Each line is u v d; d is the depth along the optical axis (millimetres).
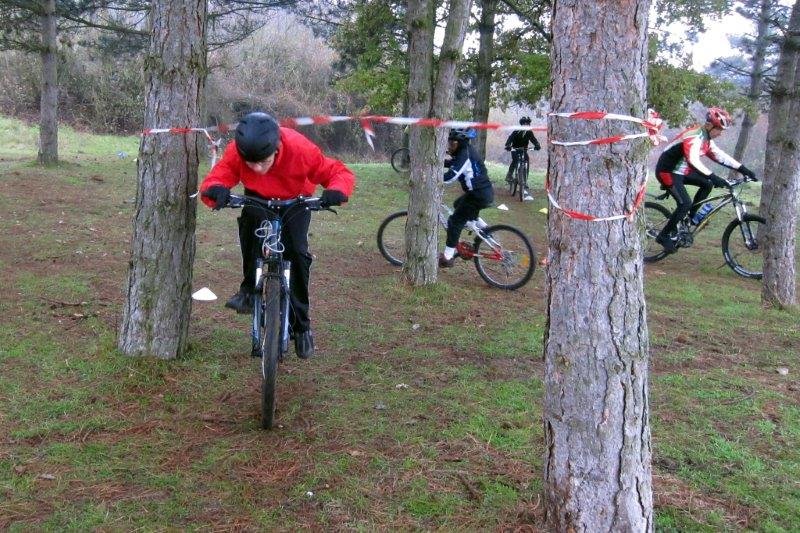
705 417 4305
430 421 4051
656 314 6969
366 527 2994
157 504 3082
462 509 3156
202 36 4426
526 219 13141
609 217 2523
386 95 15172
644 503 2691
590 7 2447
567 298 2607
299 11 18625
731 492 3393
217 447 3617
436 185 7008
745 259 9797
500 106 17266
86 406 3980
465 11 6641
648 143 2547
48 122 14820
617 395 2596
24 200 11031
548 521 2785
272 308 3805
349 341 5500
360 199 13844
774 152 11148
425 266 7078
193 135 4508
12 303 5762
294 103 34281
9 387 4148
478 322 6219
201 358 4754
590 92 2484
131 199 11945
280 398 4289
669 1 13984
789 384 4992
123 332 4633
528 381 4793
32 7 13977
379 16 15453
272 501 3154
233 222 10469
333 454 3602
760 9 13906
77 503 3061
